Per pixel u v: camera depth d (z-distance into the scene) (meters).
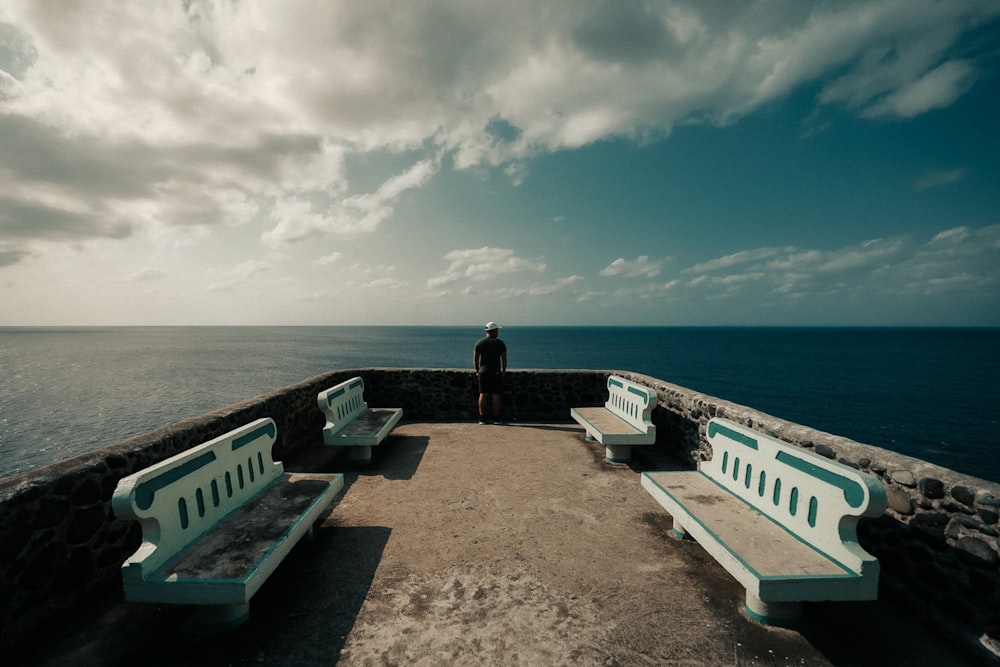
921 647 2.36
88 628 2.46
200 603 2.23
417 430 6.98
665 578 2.99
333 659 2.24
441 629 2.47
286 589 2.83
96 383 58.91
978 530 2.29
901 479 2.68
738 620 2.57
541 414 7.78
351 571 3.05
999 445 30.58
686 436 5.45
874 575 2.32
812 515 2.64
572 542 3.48
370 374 7.75
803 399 46.50
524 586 2.89
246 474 3.34
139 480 2.24
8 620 2.17
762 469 3.12
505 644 2.36
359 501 4.27
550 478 4.91
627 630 2.48
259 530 2.81
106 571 2.76
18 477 2.36
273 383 57.38
